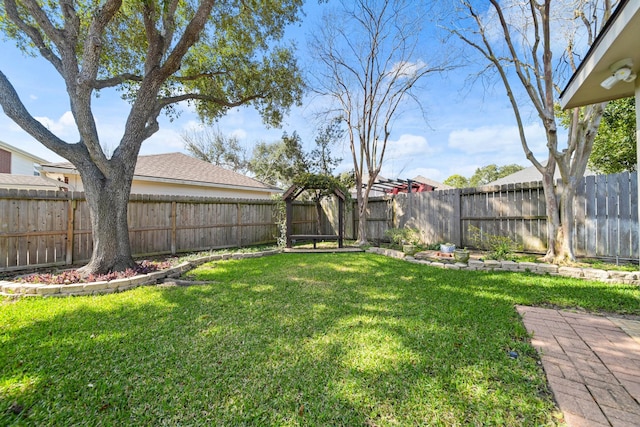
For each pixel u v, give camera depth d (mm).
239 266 5695
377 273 4930
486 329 2594
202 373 1959
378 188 15219
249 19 6695
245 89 7547
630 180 4840
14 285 3771
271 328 2674
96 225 4449
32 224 5016
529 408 1586
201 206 7695
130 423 1523
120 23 6090
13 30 5488
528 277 4512
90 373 1965
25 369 2002
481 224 6895
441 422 1501
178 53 4832
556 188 5352
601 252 5098
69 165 8734
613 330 2584
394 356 2145
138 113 4832
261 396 1724
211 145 24250
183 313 3074
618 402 1621
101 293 3848
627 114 7875
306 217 10578
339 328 2656
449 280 4383
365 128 8742
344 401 1667
